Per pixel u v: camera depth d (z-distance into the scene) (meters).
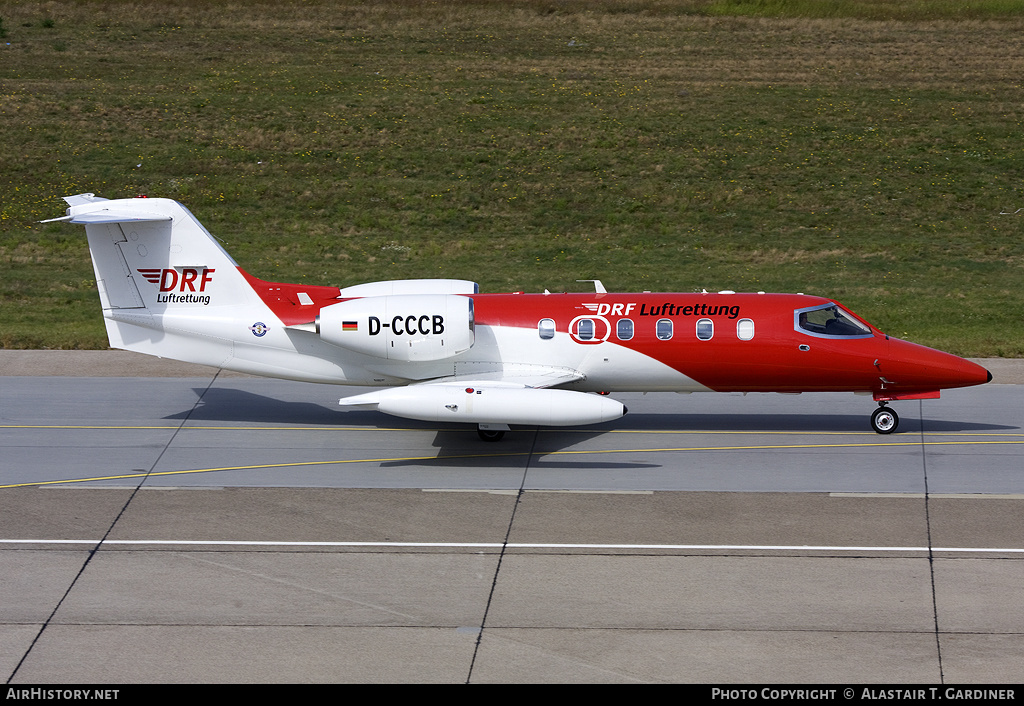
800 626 55.69
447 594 59.47
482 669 51.72
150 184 186.12
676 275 150.50
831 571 61.97
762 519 69.75
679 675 51.16
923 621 56.12
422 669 51.72
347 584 60.69
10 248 162.25
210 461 81.50
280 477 77.94
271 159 197.25
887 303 136.88
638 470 79.56
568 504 72.56
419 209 180.50
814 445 85.50
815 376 84.62
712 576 61.44
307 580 61.19
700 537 66.94
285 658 52.78
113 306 86.81
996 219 176.00
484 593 59.56
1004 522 69.00
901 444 85.62
